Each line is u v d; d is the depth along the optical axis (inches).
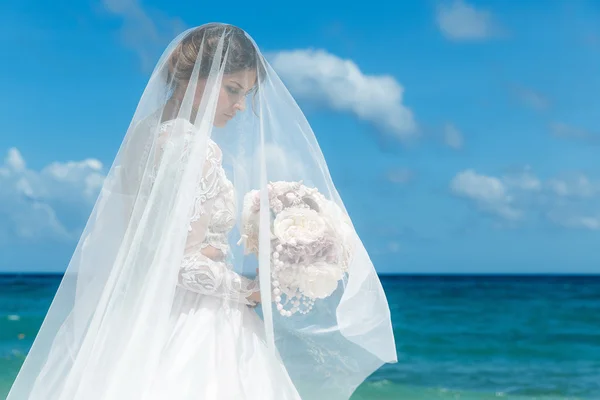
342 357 102.9
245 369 95.3
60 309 98.0
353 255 101.0
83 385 89.3
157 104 100.4
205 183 94.8
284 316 102.5
